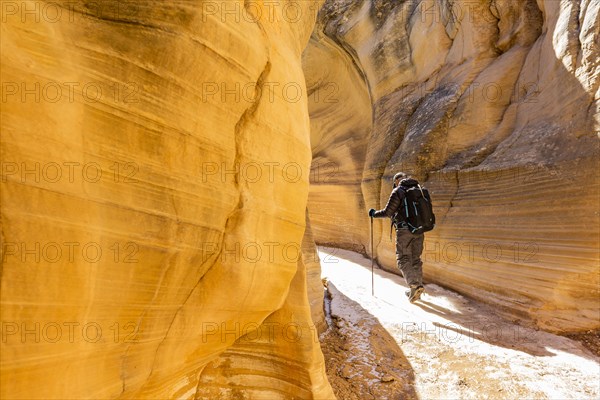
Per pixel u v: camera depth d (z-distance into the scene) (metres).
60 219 1.18
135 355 1.52
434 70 7.95
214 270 1.73
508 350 3.54
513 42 6.66
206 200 1.64
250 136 1.85
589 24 4.75
